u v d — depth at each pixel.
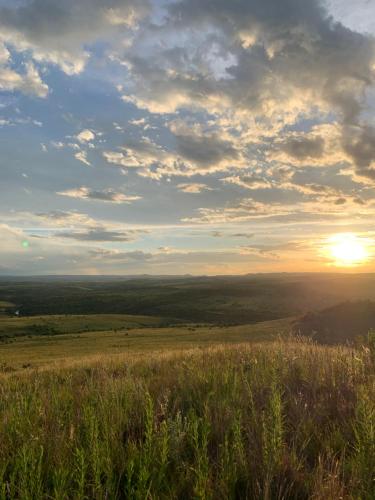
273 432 2.79
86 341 79.12
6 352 64.00
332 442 2.88
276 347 7.16
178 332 89.38
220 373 5.24
